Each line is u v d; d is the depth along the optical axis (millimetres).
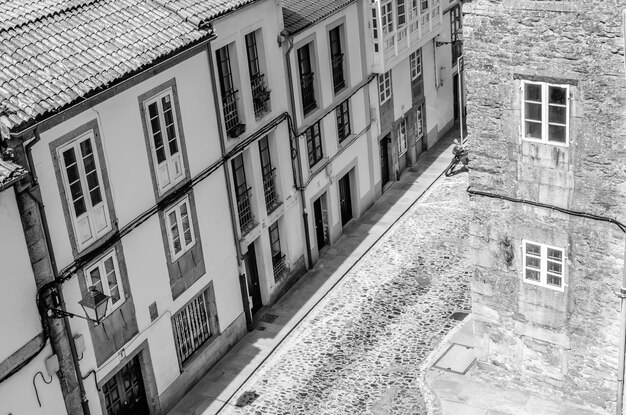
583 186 20578
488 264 22859
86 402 21328
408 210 34250
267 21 27078
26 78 20016
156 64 22391
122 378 23172
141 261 22938
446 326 26844
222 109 25609
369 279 29875
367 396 24219
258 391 24969
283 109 28406
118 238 21938
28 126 18891
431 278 29500
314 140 30781
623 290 20172
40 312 19797
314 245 31109
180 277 24484
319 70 30125
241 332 27469
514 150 21297
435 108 39500
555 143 20641
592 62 19422
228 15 25234
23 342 19469
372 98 33844
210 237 25625
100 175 21328
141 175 22703
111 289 22062
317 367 25719
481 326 23703
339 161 32125
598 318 21547
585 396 22609
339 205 32625
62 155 20188
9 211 18812
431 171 37281
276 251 29516
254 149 27203
